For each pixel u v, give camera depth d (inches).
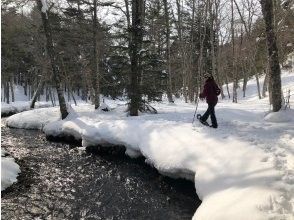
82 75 1369.3
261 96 1277.1
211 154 409.4
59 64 1357.0
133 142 546.3
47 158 600.7
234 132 474.6
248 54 1444.4
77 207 393.1
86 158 592.7
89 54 1146.7
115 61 789.2
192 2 1338.6
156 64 762.2
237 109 660.1
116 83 815.7
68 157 603.2
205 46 1545.3
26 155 624.4
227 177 351.6
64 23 1123.9
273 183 313.3
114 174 502.3
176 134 500.4
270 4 533.6
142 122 603.5
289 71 1408.7
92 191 439.5
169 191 426.0
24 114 967.0
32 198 418.6
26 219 365.7
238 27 1521.9
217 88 518.3
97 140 613.9
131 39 741.3
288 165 344.2
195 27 1497.3
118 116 756.6
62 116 815.1
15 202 406.9
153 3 1195.9
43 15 804.0
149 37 1098.7
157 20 1197.7
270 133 459.5
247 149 393.7
